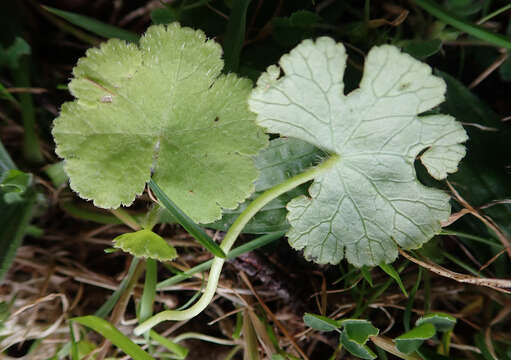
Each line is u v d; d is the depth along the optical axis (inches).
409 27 7.0
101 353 6.2
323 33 7.0
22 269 6.6
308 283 6.8
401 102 5.1
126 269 6.8
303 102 5.2
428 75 5.0
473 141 6.4
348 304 6.6
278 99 5.2
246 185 5.5
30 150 6.5
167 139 5.5
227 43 6.3
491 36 6.0
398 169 5.5
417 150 5.4
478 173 6.3
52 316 6.6
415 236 5.7
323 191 5.6
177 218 5.5
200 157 5.5
